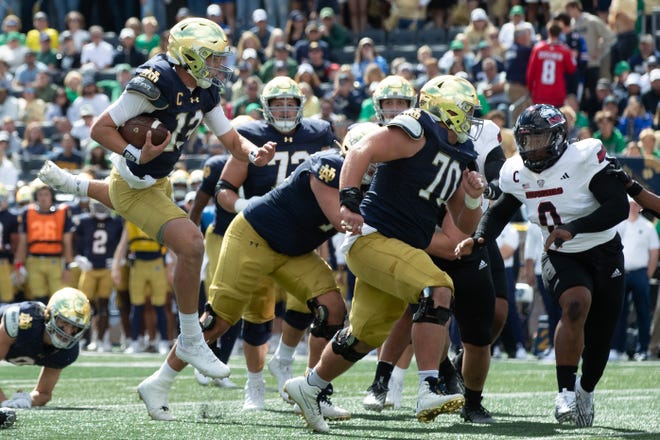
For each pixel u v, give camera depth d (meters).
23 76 63.28
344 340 18.31
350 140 19.28
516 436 18.17
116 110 19.06
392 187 17.92
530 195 20.02
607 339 20.19
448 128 17.89
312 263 20.48
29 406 22.97
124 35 62.91
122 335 46.97
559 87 49.09
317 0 61.97
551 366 35.22
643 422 20.47
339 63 59.56
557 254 20.41
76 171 55.00
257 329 23.09
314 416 18.59
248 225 20.44
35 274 46.44
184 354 19.98
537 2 56.22
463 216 19.11
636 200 19.88
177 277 19.64
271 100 24.34
